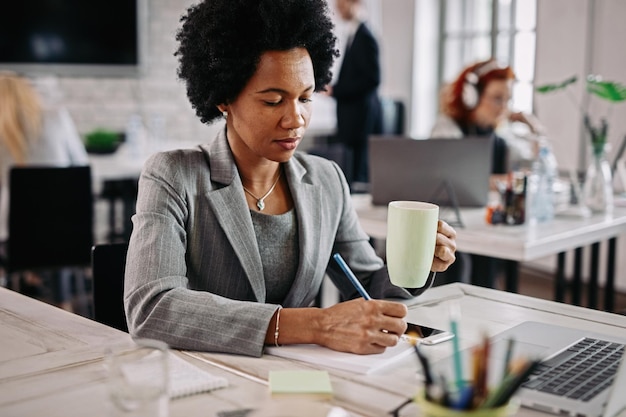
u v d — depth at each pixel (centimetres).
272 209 156
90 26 495
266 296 154
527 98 498
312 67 147
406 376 113
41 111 349
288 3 135
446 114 355
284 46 137
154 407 88
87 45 496
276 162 156
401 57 584
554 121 462
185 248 147
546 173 262
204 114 155
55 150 351
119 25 504
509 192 253
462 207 278
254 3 135
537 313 149
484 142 268
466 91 348
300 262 153
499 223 253
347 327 121
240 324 124
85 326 136
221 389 107
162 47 528
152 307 129
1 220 339
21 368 114
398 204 132
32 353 121
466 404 82
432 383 86
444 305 154
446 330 136
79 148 366
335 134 538
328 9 151
